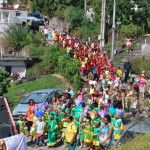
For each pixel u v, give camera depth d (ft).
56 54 107.34
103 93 74.59
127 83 92.48
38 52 118.42
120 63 111.04
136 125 46.44
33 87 94.12
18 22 164.45
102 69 99.40
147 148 41.42
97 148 48.21
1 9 172.04
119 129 49.14
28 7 220.02
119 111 55.36
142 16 152.56
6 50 134.41
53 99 65.00
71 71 94.07
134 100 68.49
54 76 101.09
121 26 151.33
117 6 152.05
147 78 95.66
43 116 54.03
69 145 45.78
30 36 132.67
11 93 92.17
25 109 65.57
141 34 148.97
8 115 41.01
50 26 190.90
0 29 150.20
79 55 110.63
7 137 38.96
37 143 53.78
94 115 53.67
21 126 56.95
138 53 119.96
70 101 62.54
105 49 133.49
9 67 116.78
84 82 94.94
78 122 52.95
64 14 189.26
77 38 131.64
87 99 69.87
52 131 53.52
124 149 41.93
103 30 137.28
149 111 64.59
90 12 180.04
